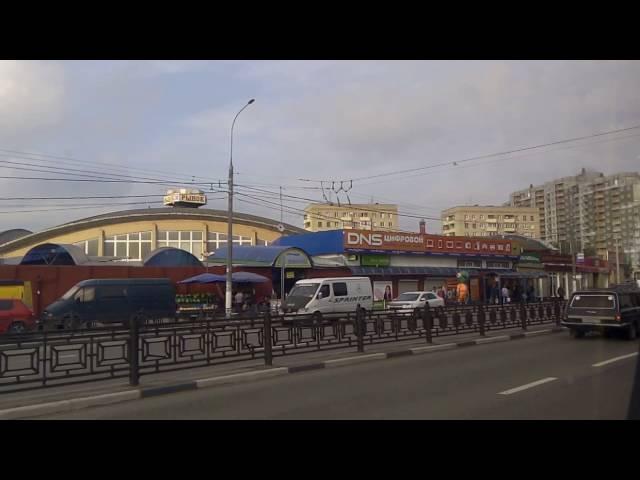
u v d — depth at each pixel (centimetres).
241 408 809
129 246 5538
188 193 6203
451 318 1761
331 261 3894
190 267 3441
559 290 4594
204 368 1148
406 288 4106
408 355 1418
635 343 1630
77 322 2194
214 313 2270
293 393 918
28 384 923
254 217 6050
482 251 4697
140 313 2200
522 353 1416
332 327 1380
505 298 3947
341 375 1104
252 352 1203
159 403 866
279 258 3478
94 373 965
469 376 1061
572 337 1830
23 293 2602
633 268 7131
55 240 5459
